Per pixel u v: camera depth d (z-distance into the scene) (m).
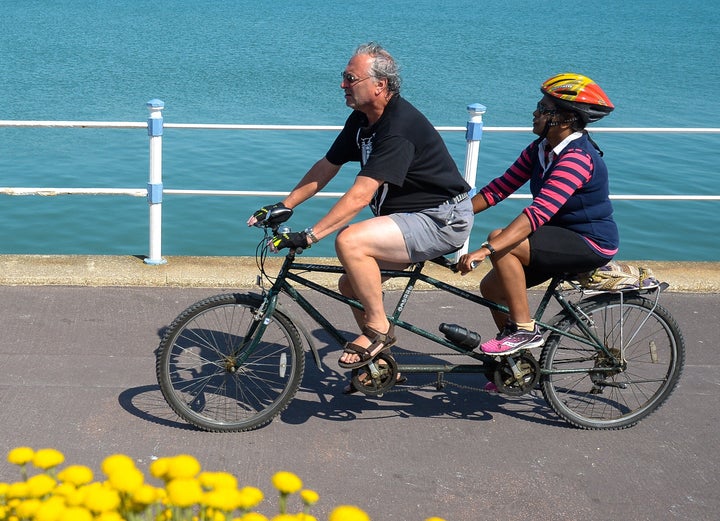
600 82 28.27
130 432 4.11
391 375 4.18
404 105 3.92
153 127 6.00
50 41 35.41
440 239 4.02
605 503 3.74
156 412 4.31
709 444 4.27
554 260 4.06
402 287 6.00
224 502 2.00
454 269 4.13
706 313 5.82
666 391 4.41
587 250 4.06
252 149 16.58
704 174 15.66
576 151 3.96
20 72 25.86
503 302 4.39
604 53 38.69
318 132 18.28
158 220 6.11
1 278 5.71
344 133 4.23
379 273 4.00
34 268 5.86
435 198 4.02
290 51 34.28
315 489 3.74
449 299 5.88
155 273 5.91
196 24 45.62
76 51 32.06
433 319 5.54
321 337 5.26
